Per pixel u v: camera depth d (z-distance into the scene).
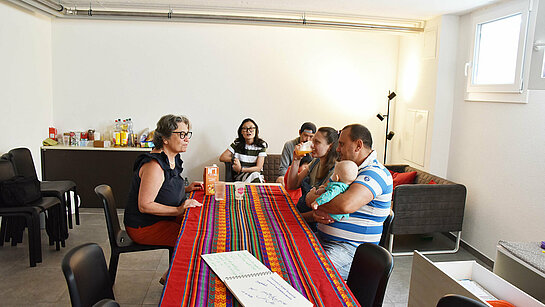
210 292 1.44
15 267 3.23
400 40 5.21
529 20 3.18
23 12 4.34
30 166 3.95
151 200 2.49
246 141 4.53
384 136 5.39
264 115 5.23
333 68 5.21
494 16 3.61
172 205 2.61
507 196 3.44
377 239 2.25
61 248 3.65
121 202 4.92
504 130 3.49
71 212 4.16
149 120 5.14
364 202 2.11
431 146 4.38
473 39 3.93
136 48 5.02
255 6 4.18
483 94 3.77
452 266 2.44
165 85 5.10
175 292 1.42
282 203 2.66
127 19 4.53
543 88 3.03
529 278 2.44
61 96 5.04
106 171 4.86
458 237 3.87
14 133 4.25
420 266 2.37
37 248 3.28
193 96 5.14
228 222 2.22
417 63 4.74
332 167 2.71
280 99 5.21
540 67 3.06
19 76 4.31
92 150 4.81
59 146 4.87
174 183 2.62
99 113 5.09
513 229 3.36
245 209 2.49
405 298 2.94
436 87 4.30
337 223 2.25
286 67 5.16
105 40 4.98
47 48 4.88
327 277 1.58
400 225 3.69
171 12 4.49
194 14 4.51
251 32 5.07
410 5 3.83
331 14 4.39
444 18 4.20
